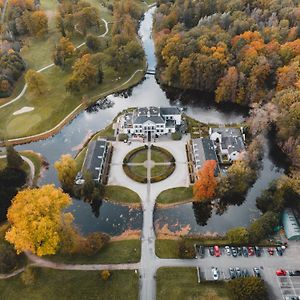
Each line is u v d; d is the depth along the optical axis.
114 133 191.88
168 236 140.50
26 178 169.50
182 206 153.88
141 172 167.25
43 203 122.81
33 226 117.94
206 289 119.62
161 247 134.25
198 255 130.62
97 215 151.38
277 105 187.12
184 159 174.12
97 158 169.12
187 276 123.56
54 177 171.25
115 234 142.88
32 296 119.75
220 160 172.12
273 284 121.06
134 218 148.75
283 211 142.62
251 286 113.62
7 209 145.50
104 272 122.62
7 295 120.56
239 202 157.12
